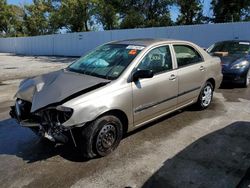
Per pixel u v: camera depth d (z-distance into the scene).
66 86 3.75
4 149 4.17
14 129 4.99
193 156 3.84
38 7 47.91
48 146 4.21
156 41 4.71
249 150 3.98
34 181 3.32
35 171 3.54
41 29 49.56
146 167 3.58
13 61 21.75
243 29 14.88
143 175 3.40
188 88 5.11
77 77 4.07
